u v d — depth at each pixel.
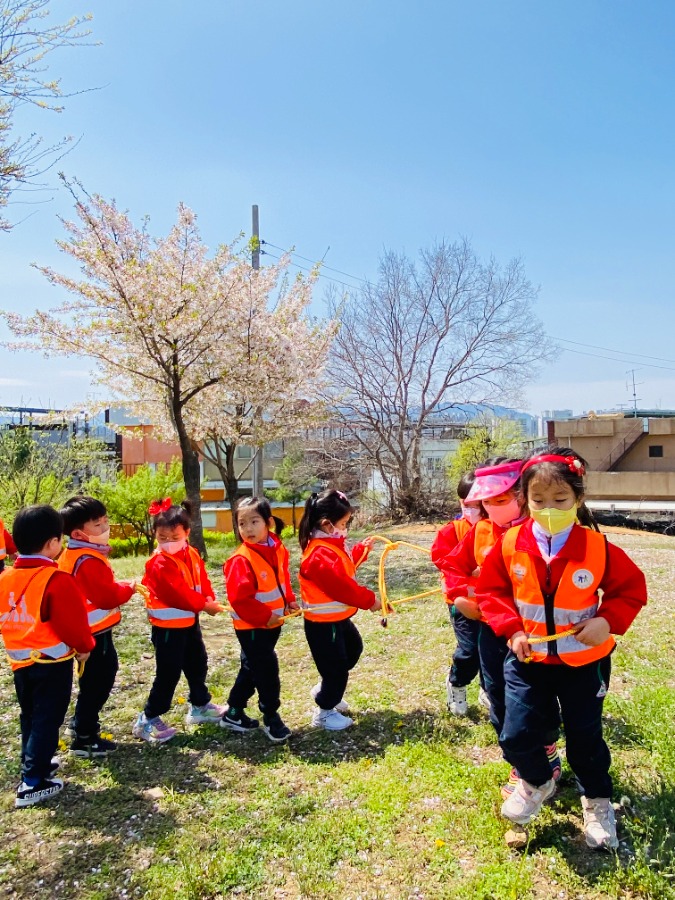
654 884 2.42
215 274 12.65
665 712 3.93
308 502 4.20
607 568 2.72
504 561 2.88
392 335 19.61
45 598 3.40
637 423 31.52
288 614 4.18
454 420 21.70
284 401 14.59
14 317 12.09
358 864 2.71
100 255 11.23
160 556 4.11
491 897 2.47
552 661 2.70
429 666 5.28
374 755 3.74
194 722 4.36
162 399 14.48
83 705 3.85
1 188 7.62
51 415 15.66
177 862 2.78
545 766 2.76
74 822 3.13
